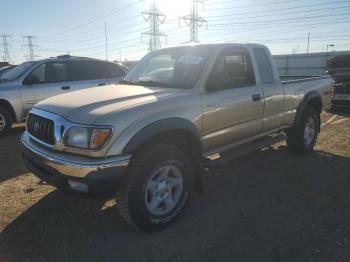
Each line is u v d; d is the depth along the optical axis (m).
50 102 3.68
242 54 4.61
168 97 3.59
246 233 3.42
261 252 3.10
